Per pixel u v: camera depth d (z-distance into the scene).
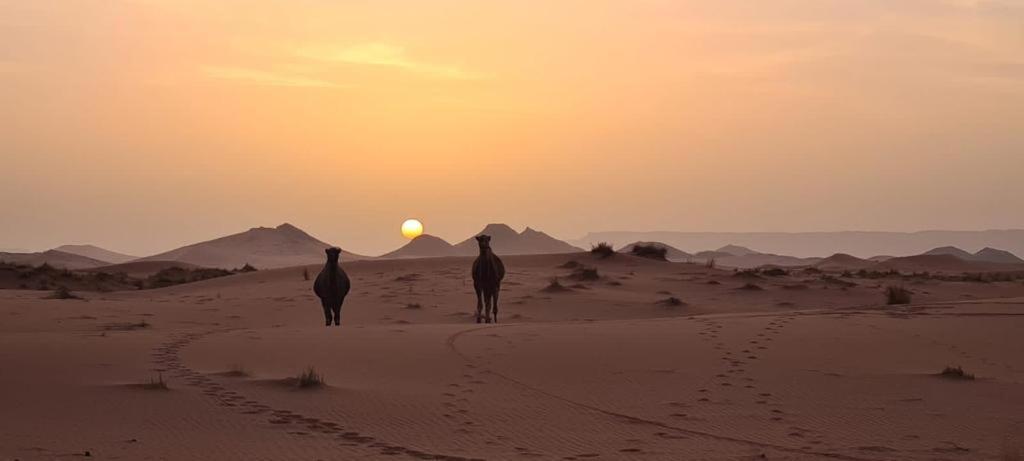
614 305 42.72
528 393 17.28
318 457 12.50
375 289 48.56
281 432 13.97
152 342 22.78
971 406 16.31
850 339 23.11
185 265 115.19
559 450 13.22
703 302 45.72
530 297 44.28
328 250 31.69
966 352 21.62
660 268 60.38
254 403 15.91
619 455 12.96
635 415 15.60
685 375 18.89
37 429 13.74
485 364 20.03
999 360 20.80
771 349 21.73
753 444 13.70
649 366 19.78
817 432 14.51
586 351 21.45
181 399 16.11
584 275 52.53
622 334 24.11
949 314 28.53
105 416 14.76
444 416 15.29
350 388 17.38
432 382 18.19
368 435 13.92
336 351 21.58
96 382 17.52
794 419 15.38
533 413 15.65
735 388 17.73
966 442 13.91
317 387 17.23
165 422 14.46
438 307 41.44
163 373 18.66
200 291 53.94
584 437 14.03
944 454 13.18
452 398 16.70
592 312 41.19
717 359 20.52
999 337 23.50
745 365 19.88
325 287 31.38
